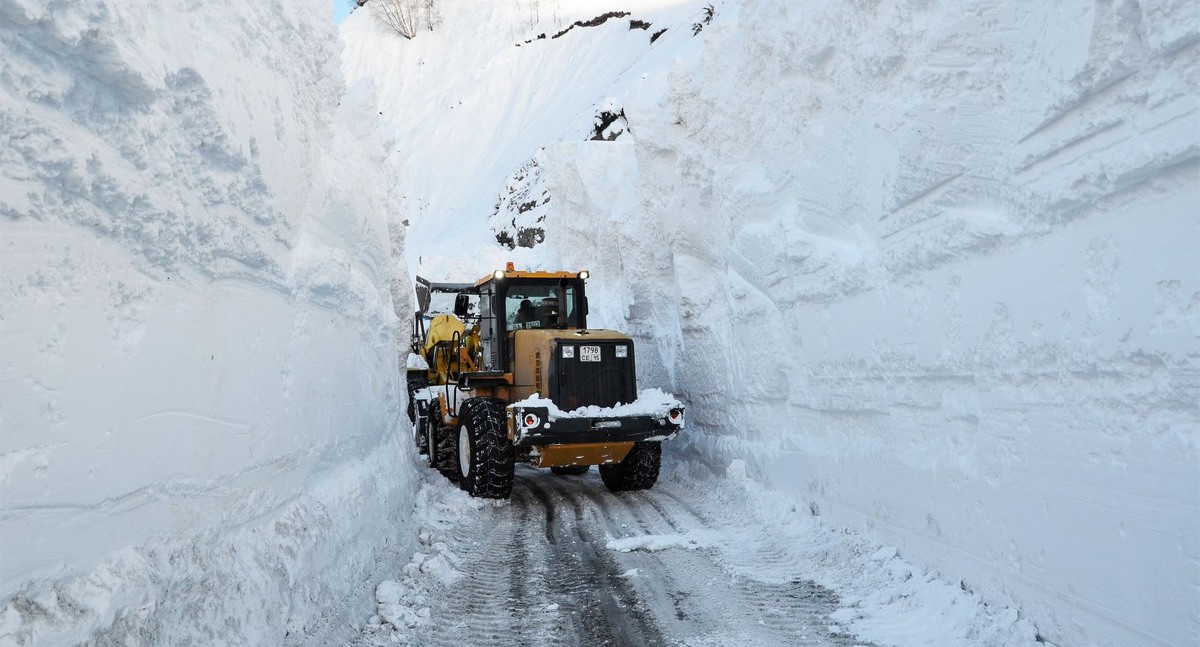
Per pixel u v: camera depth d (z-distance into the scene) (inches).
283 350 163.9
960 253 170.6
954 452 177.0
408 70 2146.9
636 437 331.3
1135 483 123.7
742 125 313.0
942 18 169.6
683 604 190.7
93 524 95.7
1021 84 147.8
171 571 109.3
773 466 285.1
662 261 425.7
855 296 221.3
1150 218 119.5
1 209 80.8
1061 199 136.6
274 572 141.3
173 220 113.3
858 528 222.5
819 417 253.0
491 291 382.3
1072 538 138.6
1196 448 111.9
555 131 1473.9
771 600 189.8
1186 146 110.9
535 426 319.6
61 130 89.1
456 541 262.8
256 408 147.4
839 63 226.1
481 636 173.0
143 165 105.0
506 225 1258.0
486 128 1775.3
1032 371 148.6
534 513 311.0
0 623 78.1
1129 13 119.3
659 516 295.0
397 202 357.7
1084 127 131.6
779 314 282.2
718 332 350.3
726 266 338.0
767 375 291.4
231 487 135.3
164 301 115.7
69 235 92.6
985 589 164.4
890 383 205.0
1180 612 115.3
